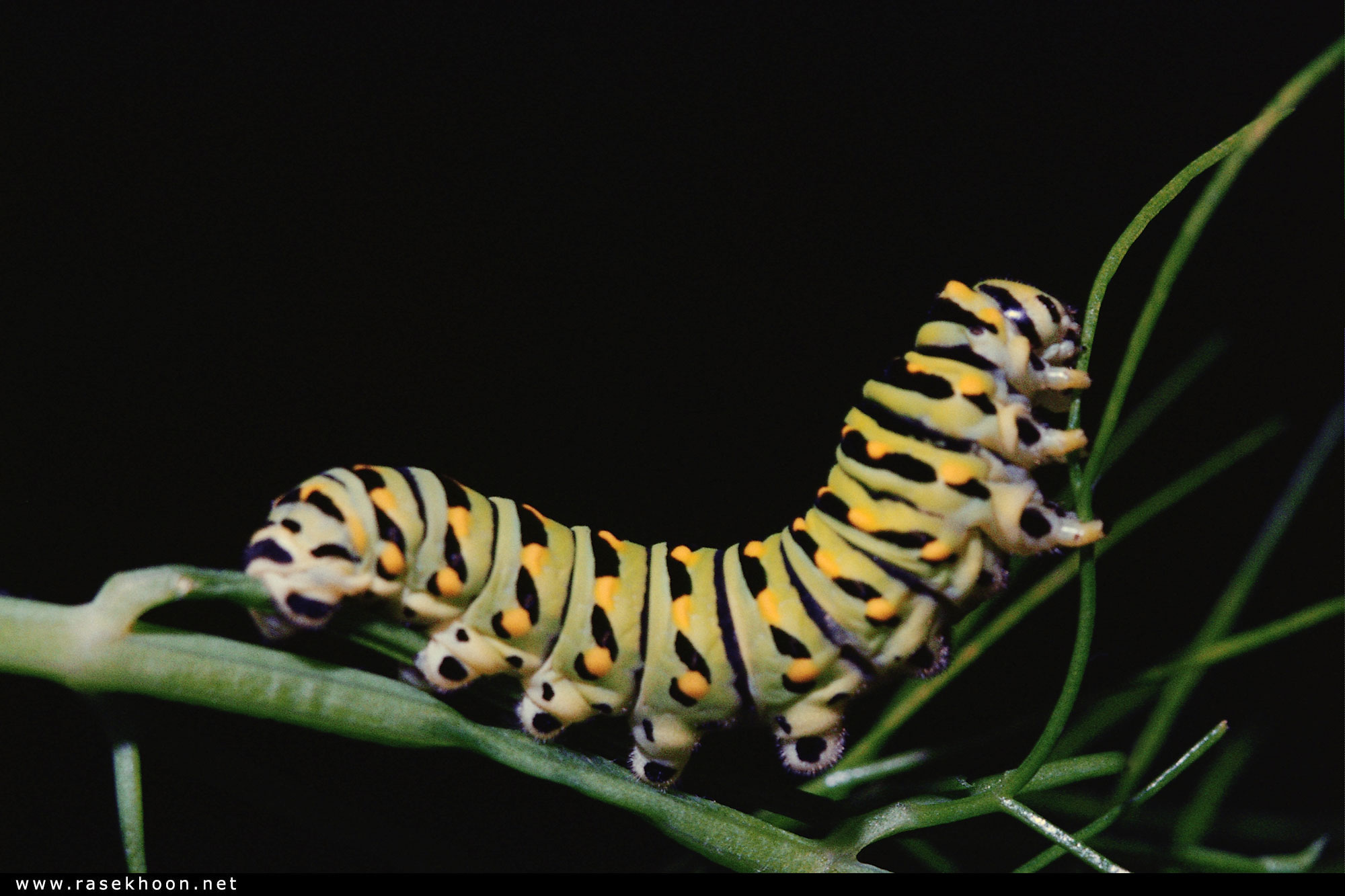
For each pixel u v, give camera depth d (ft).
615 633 0.60
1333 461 0.74
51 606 0.57
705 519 0.72
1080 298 0.74
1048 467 0.62
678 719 0.60
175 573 0.58
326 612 0.59
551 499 0.72
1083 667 0.59
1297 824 0.68
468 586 0.60
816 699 0.61
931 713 0.71
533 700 0.60
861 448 0.60
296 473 0.71
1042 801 0.65
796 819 0.60
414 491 0.60
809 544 0.60
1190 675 0.64
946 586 0.60
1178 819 0.68
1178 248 0.58
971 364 0.60
